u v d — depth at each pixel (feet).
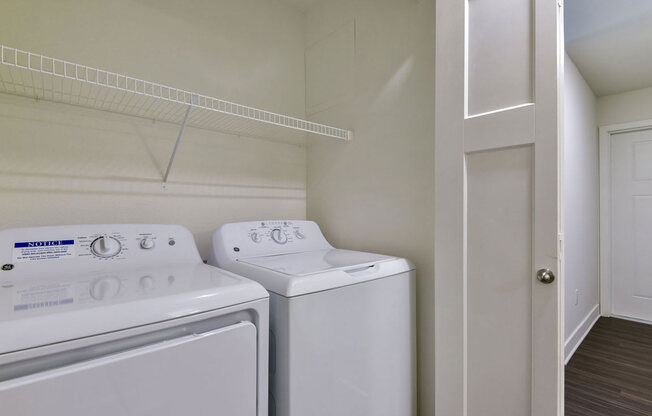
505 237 3.52
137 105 4.58
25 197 3.80
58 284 2.80
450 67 3.94
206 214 5.29
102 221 4.32
